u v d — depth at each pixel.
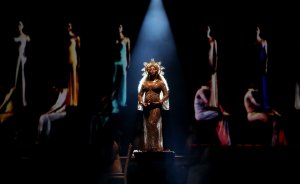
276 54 15.20
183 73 15.26
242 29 15.27
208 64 15.17
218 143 14.84
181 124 15.14
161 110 11.30
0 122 14.29
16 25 14.77
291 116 14.95
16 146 13.99
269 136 14.88
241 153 13.89
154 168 10.41
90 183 10.65
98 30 15.05
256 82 15.12
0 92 14.51
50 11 14.90
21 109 14.51
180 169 10.47
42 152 13.83
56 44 14.89
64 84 14.79
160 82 11.42
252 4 15.27
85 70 14.92
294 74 15.08
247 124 14.93
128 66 15.09
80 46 14.95
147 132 11.14
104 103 14.84
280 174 12.80
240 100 15.09
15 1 14.77
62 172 12.20
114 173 10.12
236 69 15.19
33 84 14.68
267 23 15.25
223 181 11.49
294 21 15.15
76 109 14.71
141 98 11.37
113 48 15.06
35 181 12.36
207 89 15.11
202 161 8.49
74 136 14.53
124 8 15.20
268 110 14.98
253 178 12.42
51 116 14.54
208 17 15.30
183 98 15.22
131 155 11.26
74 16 14.98
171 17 15.31
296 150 13.91
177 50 15.30
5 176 12.53
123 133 14.75
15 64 14.67
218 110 14.98
